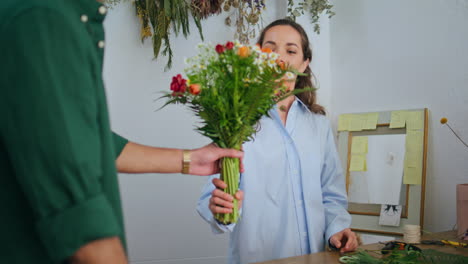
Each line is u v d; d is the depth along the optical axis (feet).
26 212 2.05
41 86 1.83
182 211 10.22
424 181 8.60
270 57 4.10
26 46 1.84
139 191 9.84
